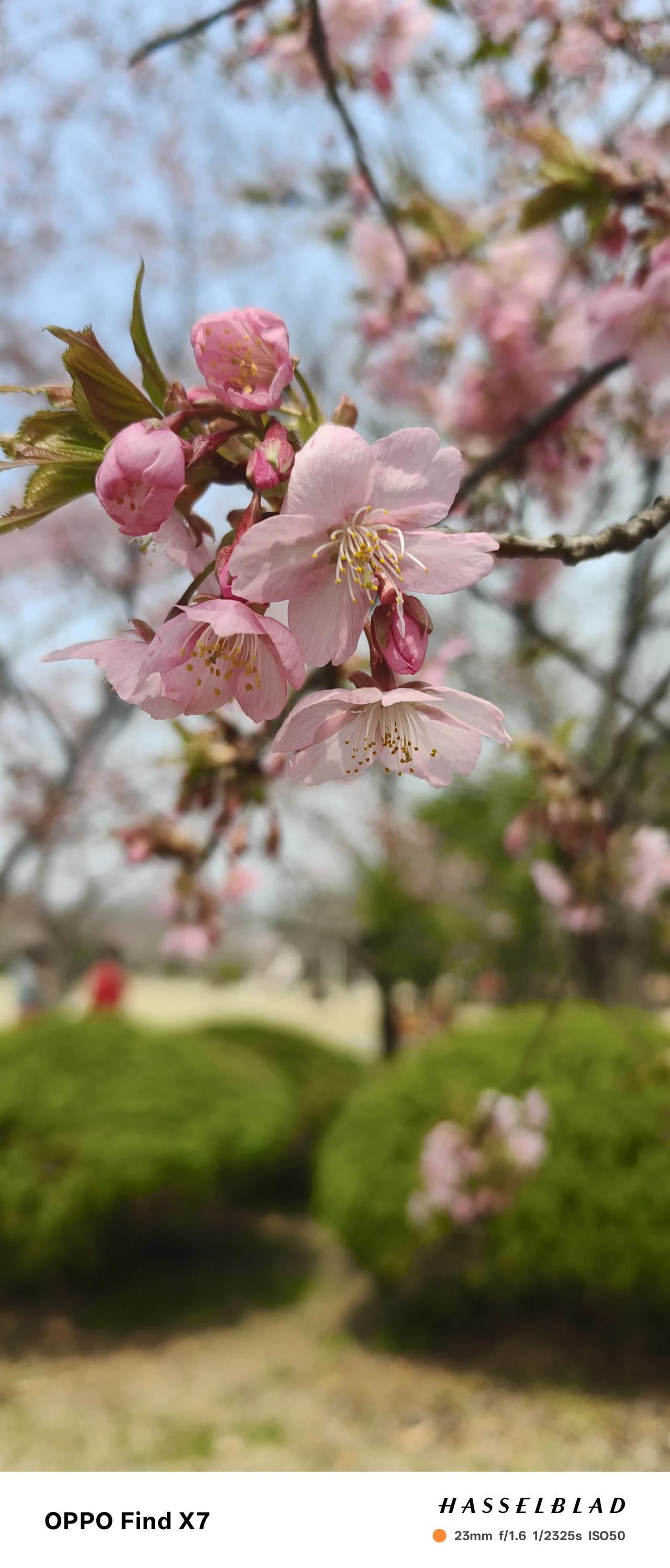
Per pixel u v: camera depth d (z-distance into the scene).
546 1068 4.90
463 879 9.60
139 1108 5.55
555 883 3.39
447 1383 4.65
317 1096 7.77
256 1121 5.94
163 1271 6.11
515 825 2.68
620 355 1.61
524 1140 3.64
